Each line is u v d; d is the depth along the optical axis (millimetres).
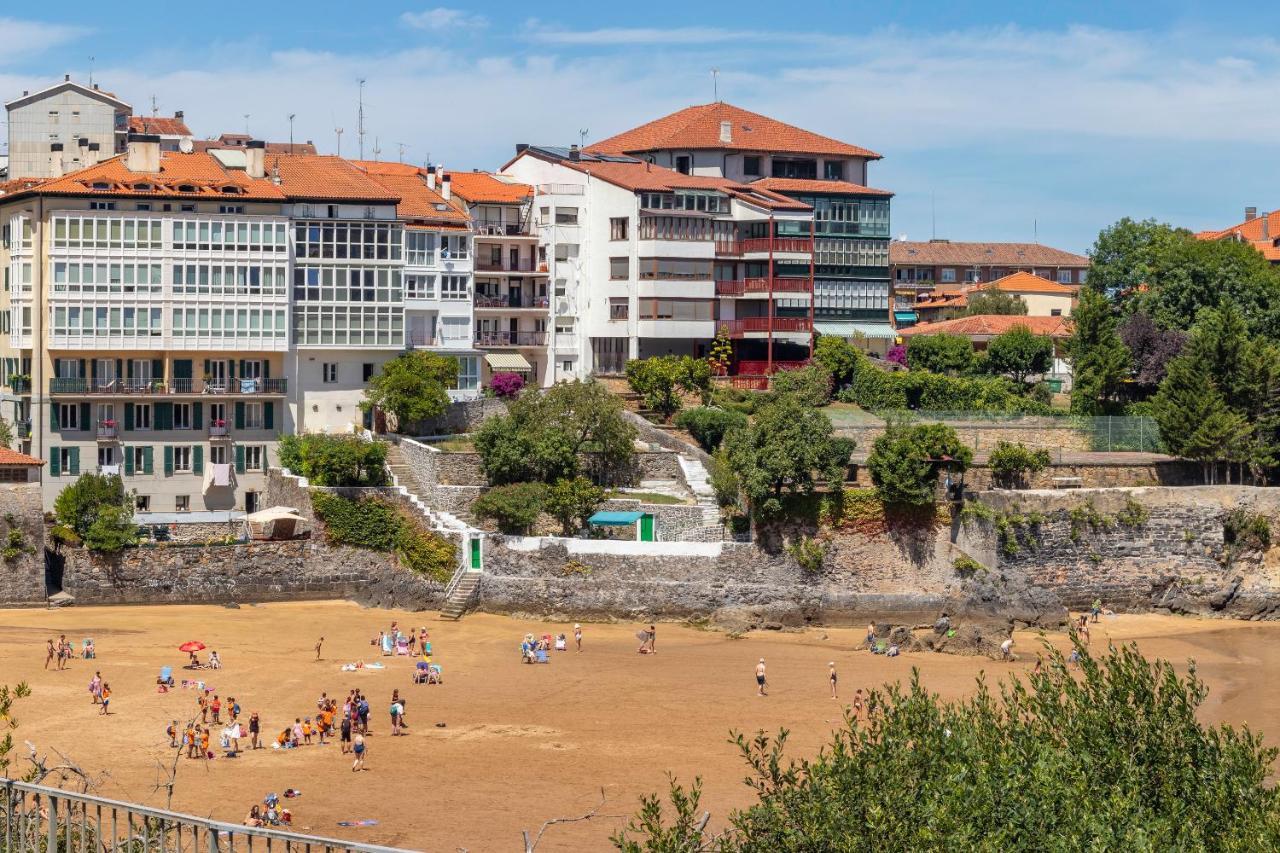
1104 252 183625
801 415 128625
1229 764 48375
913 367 171625
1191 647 120812
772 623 125125
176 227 137125
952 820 43438
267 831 41156
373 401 142000
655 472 137750
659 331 163500
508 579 126188
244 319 139500
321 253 143250
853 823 43688
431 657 110750
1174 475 141125
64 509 124500
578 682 104250
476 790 79375
